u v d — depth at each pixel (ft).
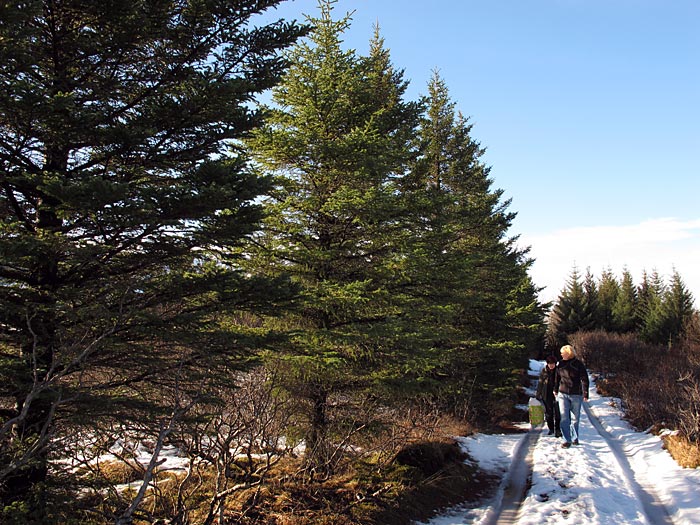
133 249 16.42
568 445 30.81
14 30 12.35
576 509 19.29
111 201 13.17
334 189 26.96
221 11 16.30
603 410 48.85
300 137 24.98
